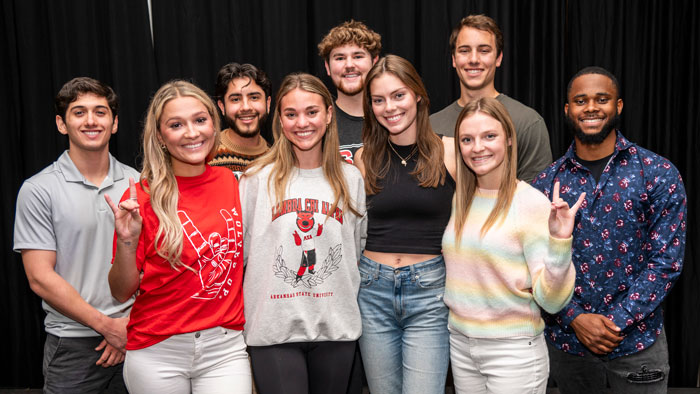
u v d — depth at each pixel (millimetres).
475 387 2000
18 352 3439
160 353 1790
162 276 1772
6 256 3406
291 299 1887
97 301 2182
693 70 3312
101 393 2326
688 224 3396
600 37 3348
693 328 3422
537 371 1887
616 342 2049
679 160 3404
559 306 1785
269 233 1923
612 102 2109
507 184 1902
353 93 2654
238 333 1902
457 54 2666
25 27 3256
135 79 3291
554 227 1716
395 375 2146
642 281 2033
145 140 1840
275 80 3289
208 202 1864
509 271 1856
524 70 3344
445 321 2088
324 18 3287
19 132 3348
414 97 2066
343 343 1990
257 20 3312
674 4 3295
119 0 3223
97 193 2182
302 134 1923
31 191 2119
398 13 3303
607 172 2104
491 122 1867
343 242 1979
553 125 3350
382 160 2176
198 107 1804
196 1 3275
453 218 2031
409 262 2078
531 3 3271
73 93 2137
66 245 2141
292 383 1902
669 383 3473
